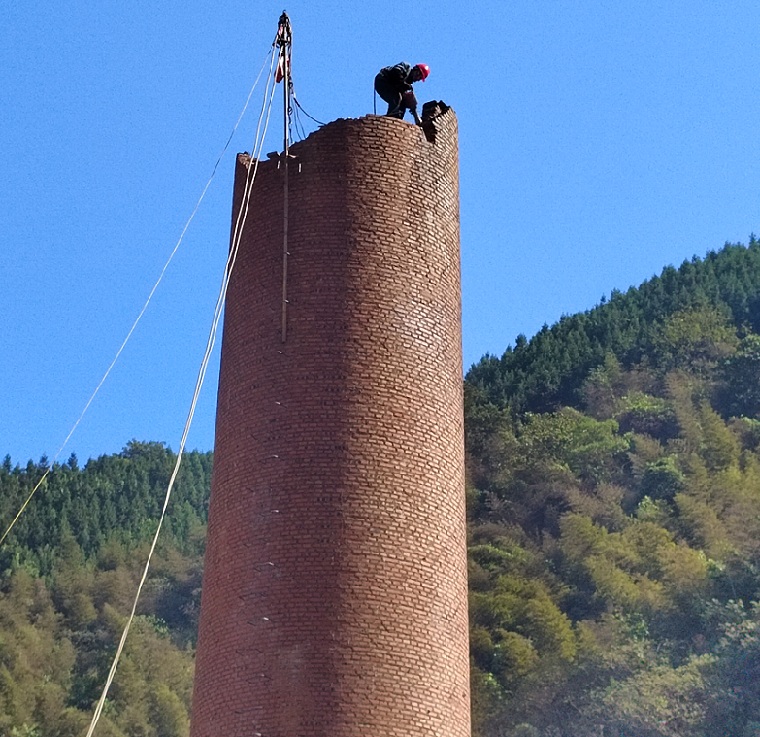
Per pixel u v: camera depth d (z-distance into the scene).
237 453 26.64
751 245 163.88
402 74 31.09
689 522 115.50
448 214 29.27
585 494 121.19
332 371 26.55
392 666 24.31
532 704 97.50
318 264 27.58
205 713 24.88
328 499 25.42
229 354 28.06
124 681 105.06
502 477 124.25
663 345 145.75
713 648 97.94
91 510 134.38
